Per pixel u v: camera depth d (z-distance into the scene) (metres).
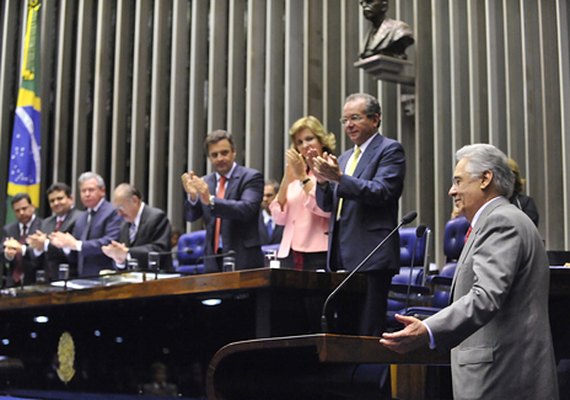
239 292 3.88
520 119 7.26
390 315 4.74
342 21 8.17
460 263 2.93
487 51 7.39
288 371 3.70
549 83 7.16
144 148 9.48
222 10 9.09
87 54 9.93
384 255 3.79
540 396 2.77
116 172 9.50
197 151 9.07
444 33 7.62
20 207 6.83
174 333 4.45
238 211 4.50
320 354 2.86
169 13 9.52
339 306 3.90
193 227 8.92
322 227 4.35
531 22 7.32
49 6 10.15
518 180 4.91
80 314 4.99
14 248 6.11
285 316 3.73
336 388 3.82
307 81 8.24
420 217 7.46
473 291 2.74
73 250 5.96
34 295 4.88
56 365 5.12
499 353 2.82
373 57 7.42
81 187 5.89
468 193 2.97
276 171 8.52
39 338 5.26
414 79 7.60
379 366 3.84
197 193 4.48
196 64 9.14
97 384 4.83
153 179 9.26
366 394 3.83
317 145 4.36
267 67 8.62
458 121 7.41
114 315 4.79
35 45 9.76
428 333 2.69
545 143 7.06
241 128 8.88
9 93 10.30
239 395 3.35
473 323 2.70
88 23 9.96
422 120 7.55
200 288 3.85
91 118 9.91
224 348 3.20
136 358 4.64
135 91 9.48
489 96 7.31
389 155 3.90
